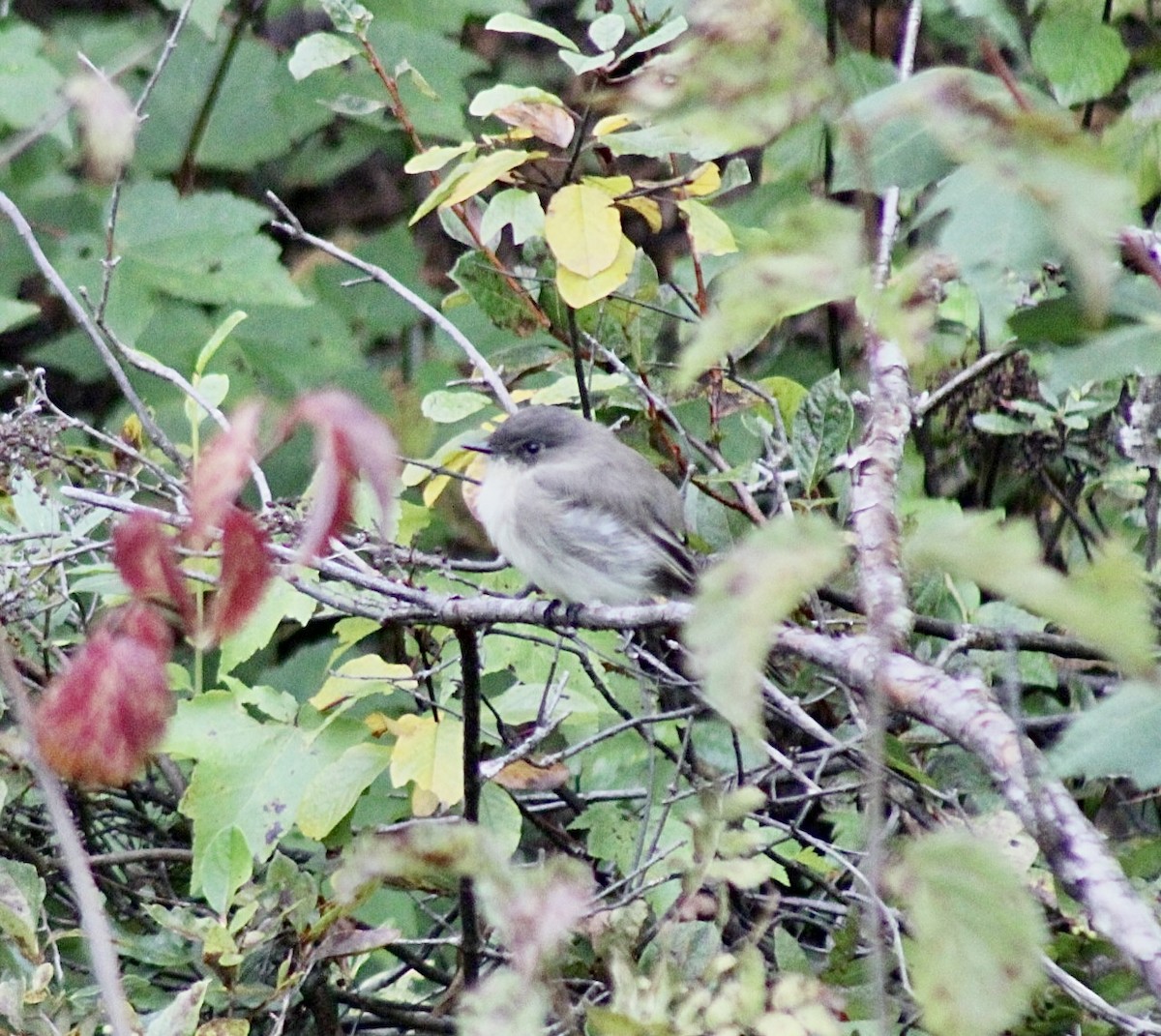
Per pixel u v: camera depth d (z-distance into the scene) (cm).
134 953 596
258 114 1026
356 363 959
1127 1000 524
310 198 1136
